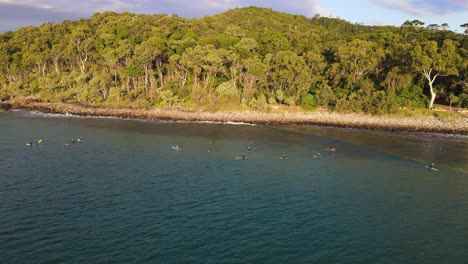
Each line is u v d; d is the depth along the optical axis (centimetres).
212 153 7275
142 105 12350
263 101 11906
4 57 15838
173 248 3531
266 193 5066
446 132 10019
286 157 7081
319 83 13262
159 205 4544
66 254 3391
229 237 3778
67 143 7844
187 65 12375
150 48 12912
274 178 5744
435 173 6219
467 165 6775
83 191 4959
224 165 6412
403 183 5659
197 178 5644
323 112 11819
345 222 4228
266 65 12056
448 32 15312
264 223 4128
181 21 18350
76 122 10675
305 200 4853
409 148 8081
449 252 3659
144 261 3303
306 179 5741
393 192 5253
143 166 6228
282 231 3950
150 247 3541
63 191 4941
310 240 3784
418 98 12056
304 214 4409
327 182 5622
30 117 11388
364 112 11556
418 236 3959
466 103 11731
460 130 10050
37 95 14538
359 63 12531
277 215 4350
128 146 7725
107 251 3453
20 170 5812
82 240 3644
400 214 4503
